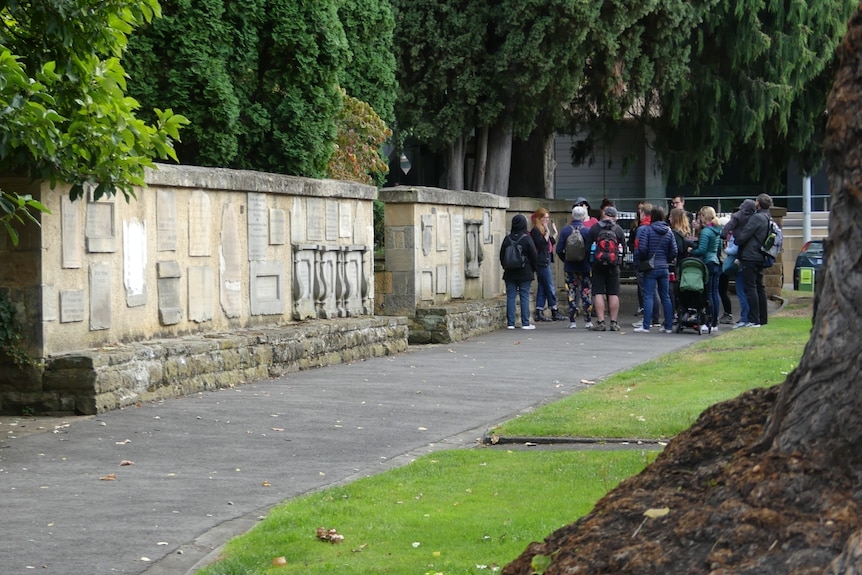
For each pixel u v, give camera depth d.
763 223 22.98
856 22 4.97
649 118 34.66
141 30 17.31
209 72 17.61
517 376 16.14
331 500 8.50
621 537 4.90
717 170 35.94
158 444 10.88
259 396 14.00
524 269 24.38
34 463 10.00
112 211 13.88
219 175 16.08
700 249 22.78
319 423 12.10
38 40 11.79
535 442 11.11
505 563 6.76
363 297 20.44
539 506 8.19
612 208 23.94
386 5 25.56
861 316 4.78
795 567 4.31
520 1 26.92
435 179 36.06
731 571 4.38
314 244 18.70
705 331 23.16
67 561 7.05
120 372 12.89
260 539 7.44
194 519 8.12
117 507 8.46
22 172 12.56
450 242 23.77
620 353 19.23
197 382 14.30
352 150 23.38
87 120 11.88
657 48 29.67
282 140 19.03
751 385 13.84
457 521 7.79
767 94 32.97
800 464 4.75
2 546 7.37
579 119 32.66
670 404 12.67
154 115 17.66
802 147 35.28
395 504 8.38
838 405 4.76
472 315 22.77
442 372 16.64
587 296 24.50
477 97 28.36
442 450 10.69
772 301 32.44
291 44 18.69
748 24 32.25
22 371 12.45
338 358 17.88
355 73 24.91
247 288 16.97
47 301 12.66
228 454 10.45
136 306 14.41
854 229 4.84
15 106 10.55
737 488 4.84
